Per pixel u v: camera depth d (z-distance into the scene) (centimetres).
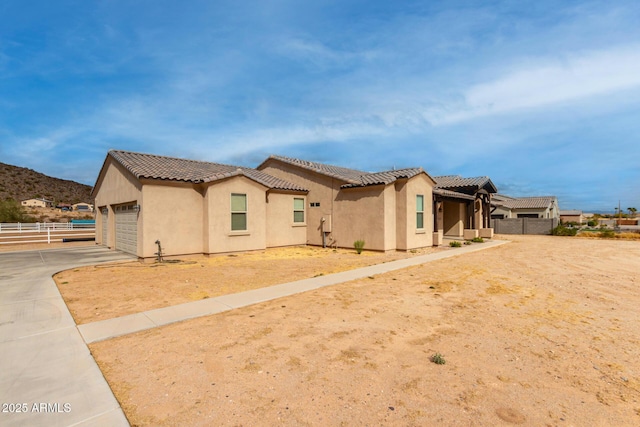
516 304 715
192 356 451
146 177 1285
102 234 2011
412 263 1246
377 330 553
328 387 376
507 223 3391
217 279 953
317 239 1855
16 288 821
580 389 376
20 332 529
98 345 486
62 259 1343
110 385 375
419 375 404
